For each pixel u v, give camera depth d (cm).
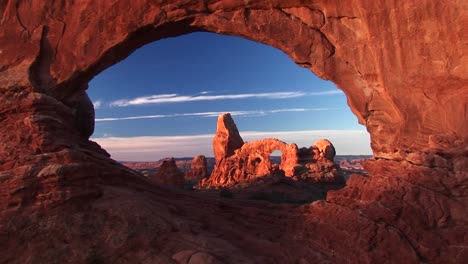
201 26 1502
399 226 1161
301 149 5894
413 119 1295
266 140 5947
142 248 1064
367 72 1388
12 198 1141
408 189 1193
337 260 1136
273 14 1459
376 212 1191
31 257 1016
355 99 1412
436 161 1200
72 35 1502
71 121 1562
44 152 1265
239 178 5850
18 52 1484
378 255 1120
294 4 1444
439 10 1259
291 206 1614
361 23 1400
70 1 1517
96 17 1491
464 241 1110
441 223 1145
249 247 1189
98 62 1509
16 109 1370
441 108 1266
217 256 1039
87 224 1104
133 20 1464
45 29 1512
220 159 6419
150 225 1141
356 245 1151
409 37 1302
